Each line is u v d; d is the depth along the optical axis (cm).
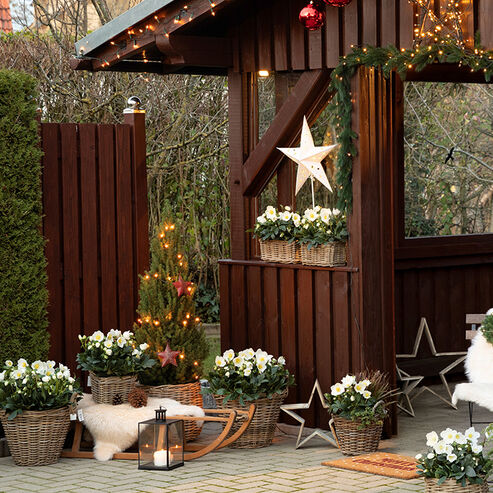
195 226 1257
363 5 729
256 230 806
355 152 732
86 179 787
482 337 756
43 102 1180
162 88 1209
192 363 755
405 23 705
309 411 774
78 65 871
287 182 818
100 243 794
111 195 802
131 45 826
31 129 734
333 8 746
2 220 719
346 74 732
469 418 821
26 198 733
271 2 800
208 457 697
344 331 744
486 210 1016
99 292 795
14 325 725
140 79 1198
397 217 950
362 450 694
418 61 691
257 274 815
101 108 1184
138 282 815
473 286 1014
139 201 814
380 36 723
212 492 594
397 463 661
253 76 830
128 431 689
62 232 773
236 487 605
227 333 845
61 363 771
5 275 720
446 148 980
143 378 748
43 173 760
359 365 734
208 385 851
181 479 629
